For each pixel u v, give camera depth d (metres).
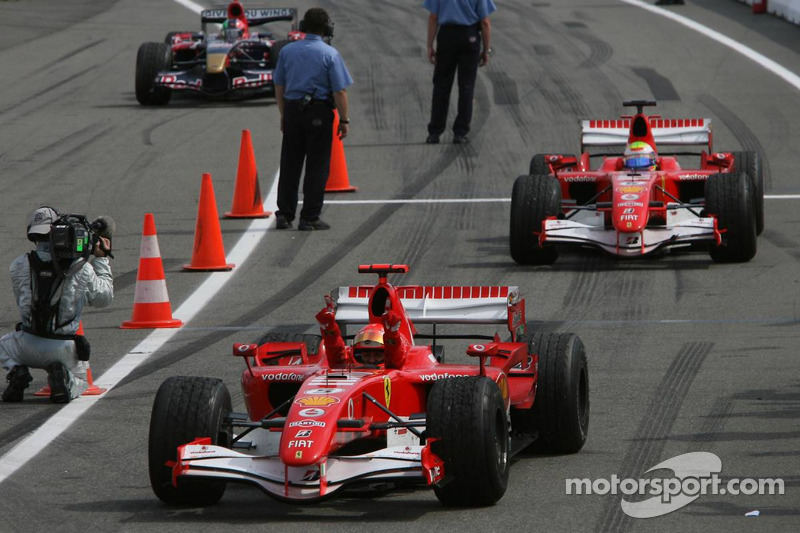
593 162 70.75
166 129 81.38
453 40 75.94
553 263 51.25
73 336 34.09
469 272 49.53
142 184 67.31
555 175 52.94
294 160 57.41
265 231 57.59
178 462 24.12
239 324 42.47
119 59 106.62
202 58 91.62
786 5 117.00
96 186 66.69
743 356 37.12
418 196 64.56
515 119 82.94
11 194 64.88
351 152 75.81
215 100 92.38
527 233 49.97
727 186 49.91
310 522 24.53
